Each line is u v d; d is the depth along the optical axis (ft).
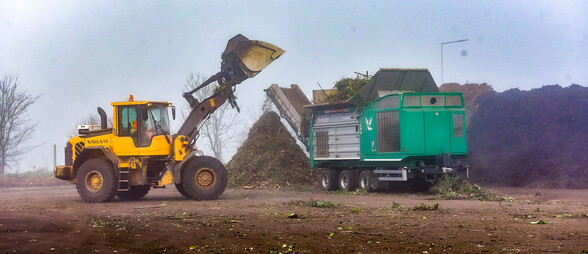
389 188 79.77
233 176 92.22
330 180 83.30
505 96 94.48
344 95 81.05
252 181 91.66
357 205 58.13
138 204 63.93
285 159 94.63
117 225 42.63
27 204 65.05
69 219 46.96
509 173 84.23
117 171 67.67
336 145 82.53
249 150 95.96
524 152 84.99
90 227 41.29
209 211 53.83
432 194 72.64
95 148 68.18
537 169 82.28
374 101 75.41
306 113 93.45
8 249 31.76
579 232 36.27
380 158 74.59
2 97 131.23
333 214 49.24
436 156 72.28
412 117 71.56
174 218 47.93
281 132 98.58
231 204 61.57
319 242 33.47
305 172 94.58
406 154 71.20
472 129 93.81
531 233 36.04
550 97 90.33
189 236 36.50
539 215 46.47
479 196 65.10
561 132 84.84
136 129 68.54
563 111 87.04
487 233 36.19
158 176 69.10
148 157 68.44
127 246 32.89
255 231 38.58
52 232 38.63
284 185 90.74
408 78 77.25
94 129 73.00
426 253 29.66
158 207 59.41
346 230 38.50
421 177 75.92
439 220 43.60
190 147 70.44
